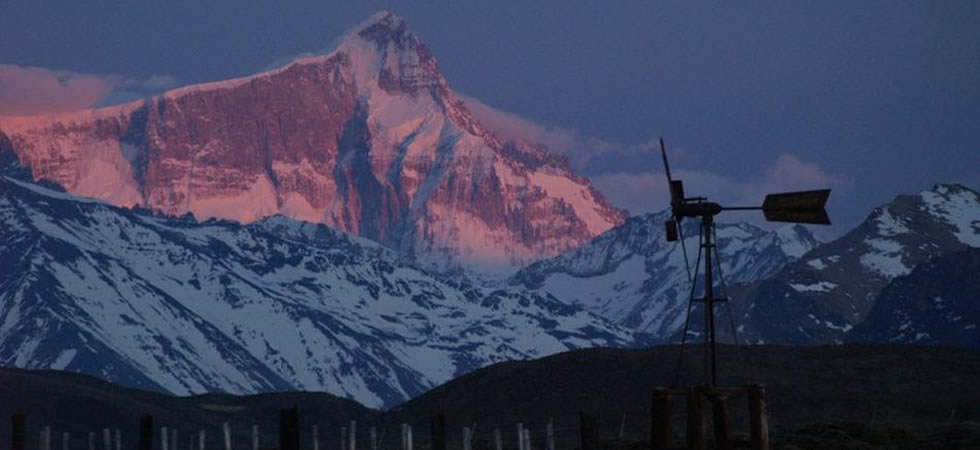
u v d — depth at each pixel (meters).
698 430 192.12
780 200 197.38
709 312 195.50
